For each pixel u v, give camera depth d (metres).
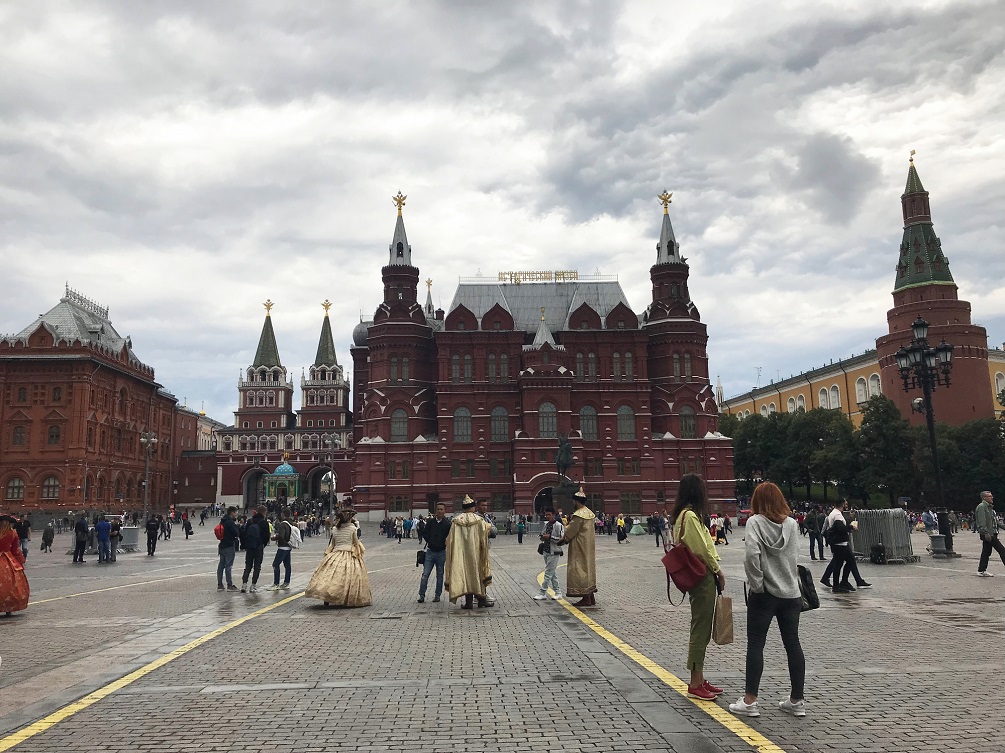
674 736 8.35
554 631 15.34
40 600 22.16
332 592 19.25
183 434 167.62
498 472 98.00
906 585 22.38
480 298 107.44
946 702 9.58
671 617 17.11
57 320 105.69
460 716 9.22
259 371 165.00
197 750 8.13
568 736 8.40
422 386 101.75
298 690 10.60
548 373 96.62
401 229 106.62
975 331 105.75
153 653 13.44
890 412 92.75
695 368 101.19
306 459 144.62
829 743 8.07
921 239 115.44
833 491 122.00
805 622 15.87
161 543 60.28
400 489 97.62
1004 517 75.56
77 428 97.75
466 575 18.95
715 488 97.56
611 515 94.12
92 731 8.84
